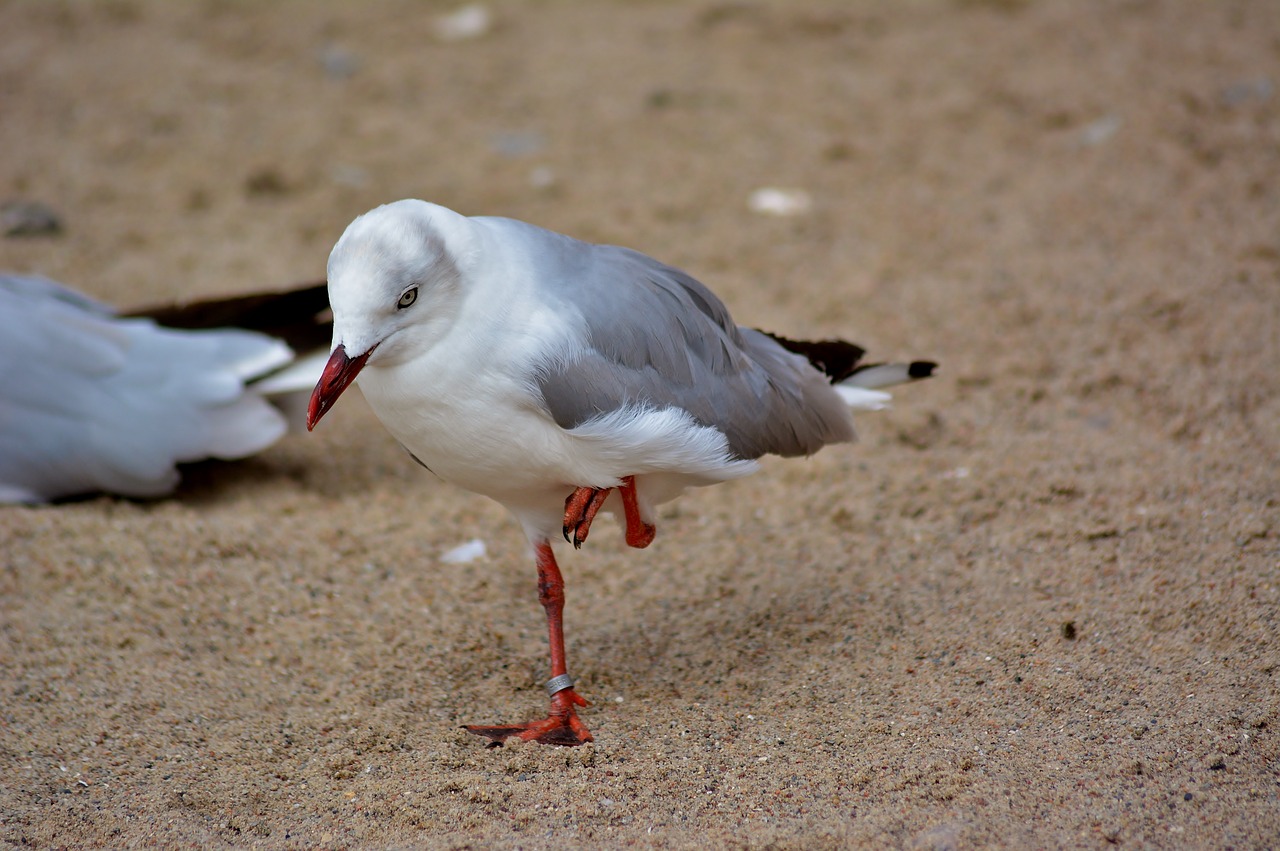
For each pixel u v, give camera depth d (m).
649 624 9.56
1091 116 17.09
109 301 14.23
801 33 20.45
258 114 18.62
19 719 8.38
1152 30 19.28
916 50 19.56
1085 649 8.55
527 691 8.83
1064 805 7.05
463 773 7.76
